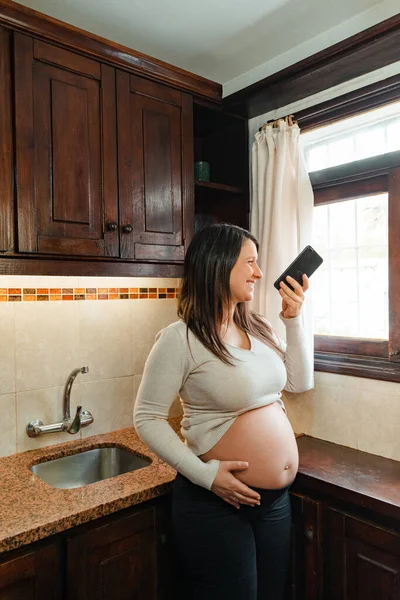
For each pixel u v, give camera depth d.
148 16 1.59
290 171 1.87
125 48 1.58
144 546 1.39
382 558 1.33
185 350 1.20
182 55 1.87
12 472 1.50
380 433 1.67
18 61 1.35
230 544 1.19
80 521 1.22
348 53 1.54
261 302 1.89
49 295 1.74
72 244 1.46
